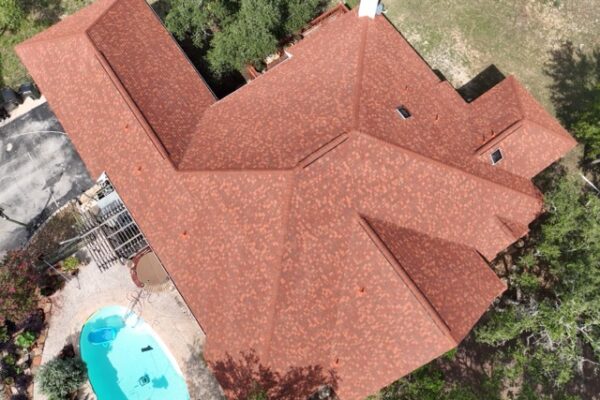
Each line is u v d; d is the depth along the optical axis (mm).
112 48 27578
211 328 24469
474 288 24547
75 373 28219
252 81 28641
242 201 23766
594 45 36000
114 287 31250
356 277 23281
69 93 28375
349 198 23469
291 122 25188
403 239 23984
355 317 23281
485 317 30281
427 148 24906
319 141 23391
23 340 29531
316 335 23391
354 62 26328
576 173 33031
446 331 21844
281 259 22766
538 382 29078
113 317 31000
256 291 23281
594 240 25312
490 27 36250
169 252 25500
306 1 32781
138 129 25938
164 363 30562
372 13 28359
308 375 23453
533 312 26094
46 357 30156
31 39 29906
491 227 25828
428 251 24344
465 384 29297
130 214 26406
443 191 24766
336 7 34062
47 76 29094
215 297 24391
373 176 23609
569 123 34125
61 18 37656
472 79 35250
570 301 24234
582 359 26234
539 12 36594
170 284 31203
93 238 30625
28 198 33219
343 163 23141
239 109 27406
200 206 24609
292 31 33594
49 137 34438
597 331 26125
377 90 25688
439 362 29688
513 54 35719
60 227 32406
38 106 35000
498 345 29422
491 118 27672
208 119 27562
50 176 33625
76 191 33250
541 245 27000
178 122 26844
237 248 23844
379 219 23969
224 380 24125
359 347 23266
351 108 24047
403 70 28188
